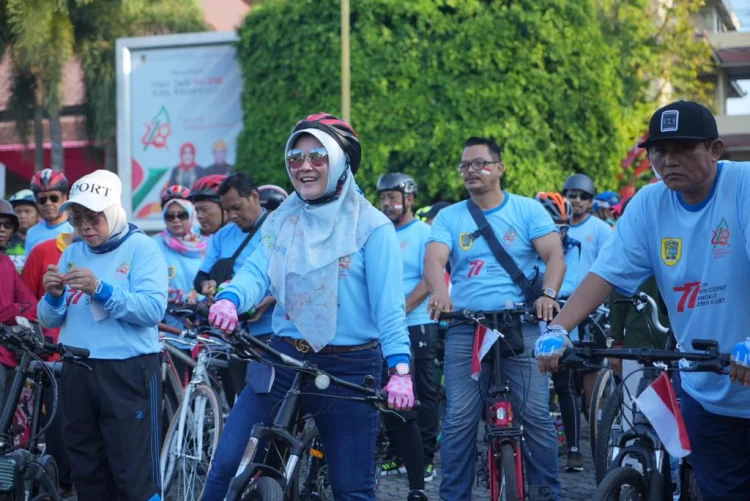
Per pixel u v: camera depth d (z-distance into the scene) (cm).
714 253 364
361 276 384
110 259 498
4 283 647
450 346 541
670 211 374
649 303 495
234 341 356
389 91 1950
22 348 451
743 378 334
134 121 2334
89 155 2975
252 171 2144
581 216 851
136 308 480
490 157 541
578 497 655
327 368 383
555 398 874
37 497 475
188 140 2298
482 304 536
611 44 2302
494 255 538
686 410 388
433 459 761
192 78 2277
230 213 660
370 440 385
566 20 1938
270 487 337
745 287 361
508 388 504
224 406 747
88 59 2705
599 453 570
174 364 727
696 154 354
